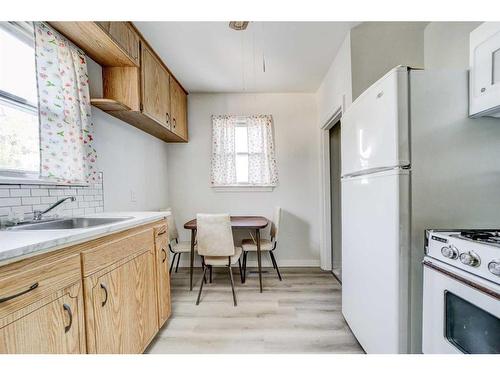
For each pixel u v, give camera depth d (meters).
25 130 1.35
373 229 1.28
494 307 0.76
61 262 0.90
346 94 2.02
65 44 1.46
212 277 2.85
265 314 2.00
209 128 3.26
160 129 2.52
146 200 2.65
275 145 3.25
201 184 3.28
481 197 1.11
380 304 1.22
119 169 2.15
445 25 1.77
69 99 1.48
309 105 3.23
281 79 2.82
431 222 1.10
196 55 2.27
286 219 3.25
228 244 2.19
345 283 1.74
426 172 1.09
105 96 1.87
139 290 1.44
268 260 3.26
